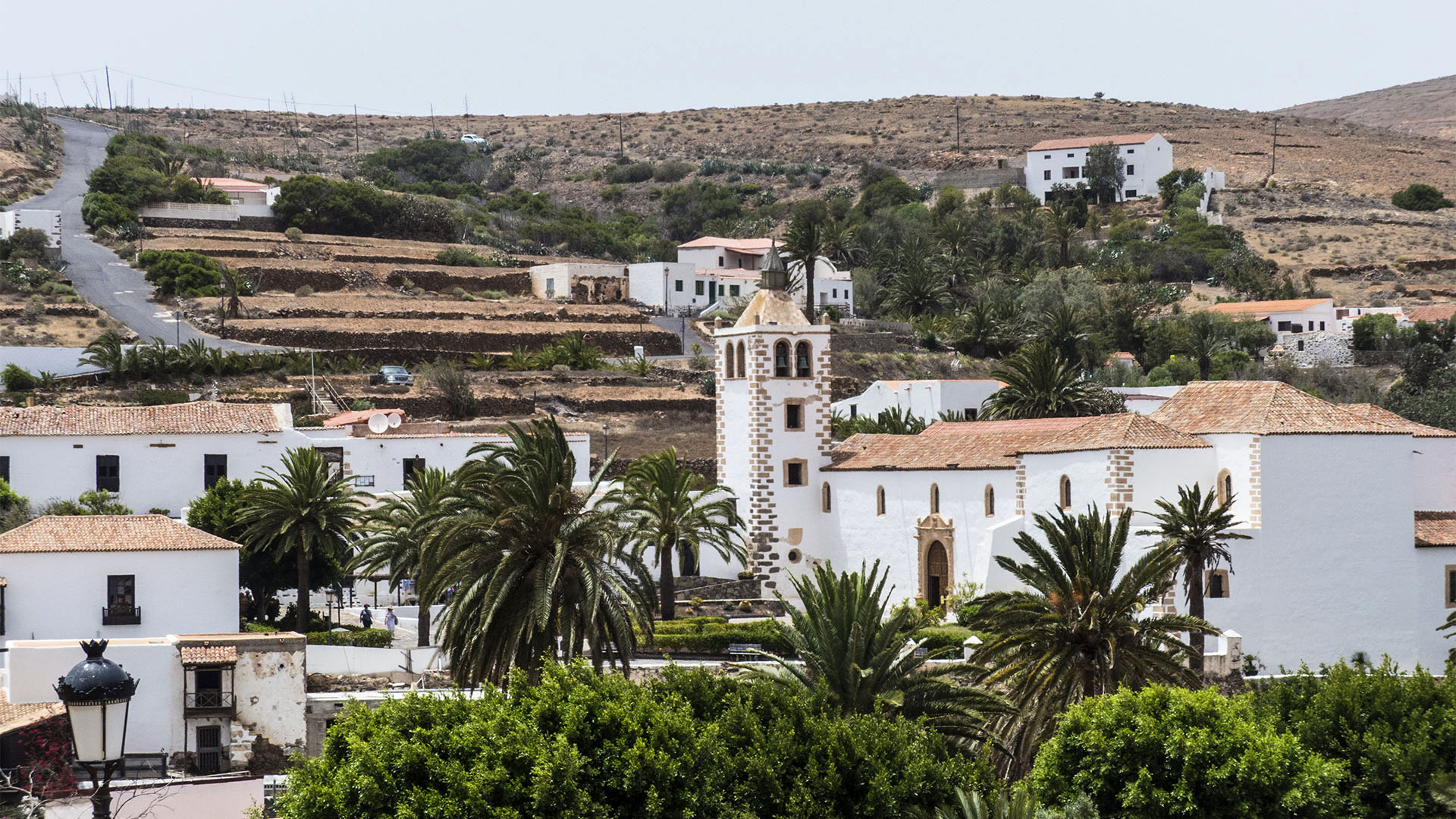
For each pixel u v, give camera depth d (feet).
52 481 464.24
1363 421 400.47
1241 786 261.65
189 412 485.97
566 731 243.81
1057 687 292.61
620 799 242.37
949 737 283.79
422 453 508.53
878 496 480.23
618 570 313.32
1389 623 396.16
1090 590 297.33
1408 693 295.28
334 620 443.73
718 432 515.91
